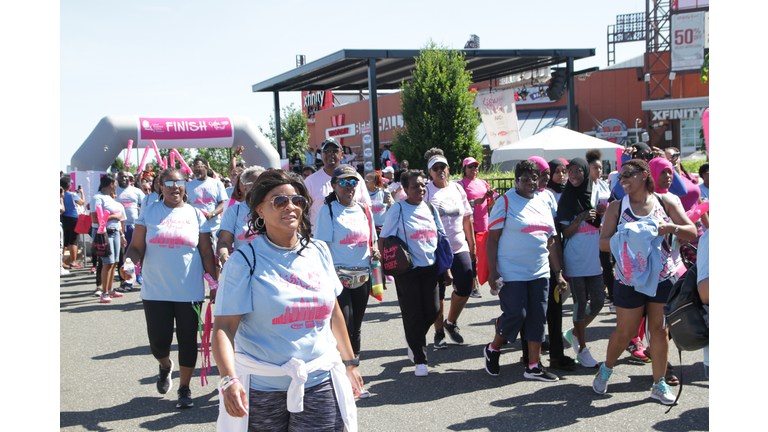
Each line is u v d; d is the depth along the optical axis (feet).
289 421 8.14
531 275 15.42
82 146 54.39
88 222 37.01
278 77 75.87
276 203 7.98
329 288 8.46
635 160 13.42
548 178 16.76
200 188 28.22
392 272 16.21
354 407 8.57
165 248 14.33
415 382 16.07
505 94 65.77
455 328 19.70
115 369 18.34
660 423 12.67
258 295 7.91
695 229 13.14
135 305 28.48
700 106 96.07
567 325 21.13
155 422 13.94
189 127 57.62
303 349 8.11
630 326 13.58
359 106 105.40
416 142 65.46
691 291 10.20
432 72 65.00
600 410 13.52
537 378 15.75
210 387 16.38
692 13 98.12
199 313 14.73
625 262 13.23
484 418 13.33
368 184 28.91
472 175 26.32
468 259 19.42
